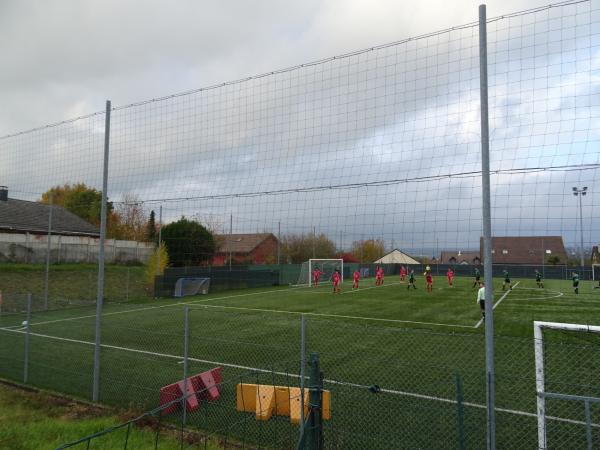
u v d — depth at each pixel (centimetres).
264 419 698
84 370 1002
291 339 1305
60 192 2128
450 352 1112
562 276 3312
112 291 2661
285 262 3772
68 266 2900
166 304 2288
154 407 768
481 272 3198
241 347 1212
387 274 5025
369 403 752
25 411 779
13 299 2134
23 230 3216
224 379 904
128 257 3014
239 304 2266
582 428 652
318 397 501
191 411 748
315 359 509
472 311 1942
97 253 3209
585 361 1015
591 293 2755
